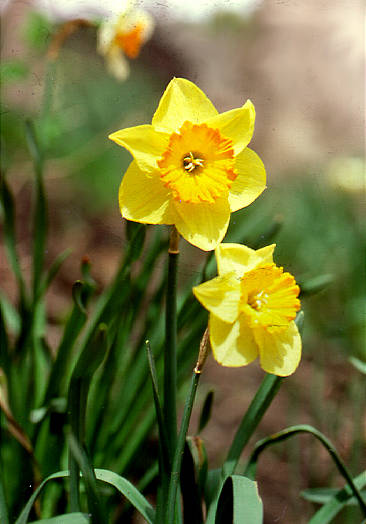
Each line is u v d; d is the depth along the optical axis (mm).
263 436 1370
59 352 1037
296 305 902
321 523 978
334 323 1587
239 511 880
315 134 1507
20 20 1479
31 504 923
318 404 1351
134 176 913
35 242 1114
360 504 955
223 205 915
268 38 1708
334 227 1706
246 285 902
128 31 1345
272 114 1431
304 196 1719
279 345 905
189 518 974
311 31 1701
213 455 1323
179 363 1073
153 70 1576
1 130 1738
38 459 1080
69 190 2211
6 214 1098
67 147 1982
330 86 1613
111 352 1039
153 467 1082
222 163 910
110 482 935
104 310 1010
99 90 1596
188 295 1041
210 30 1672
